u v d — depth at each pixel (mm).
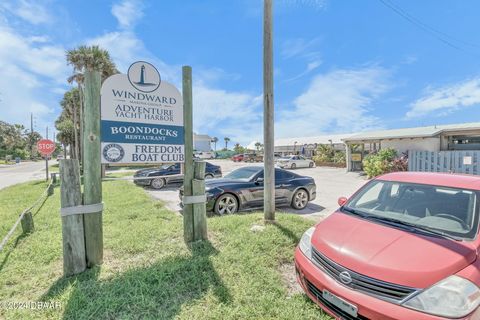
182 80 4289
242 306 2545
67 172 3145
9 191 10609
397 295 1965
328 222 3039
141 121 3875
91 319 2344
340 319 2221
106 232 4727
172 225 5152
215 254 3688
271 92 5082
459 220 2570
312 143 38438
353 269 2189
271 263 3492
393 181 3422
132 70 3805
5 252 3871
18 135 62469
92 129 3336
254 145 62406
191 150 4320
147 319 2336
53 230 4957
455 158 12672
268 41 5070
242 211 6770
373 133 19250
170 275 3033
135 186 11656
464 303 1825
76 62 19719
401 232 2535
